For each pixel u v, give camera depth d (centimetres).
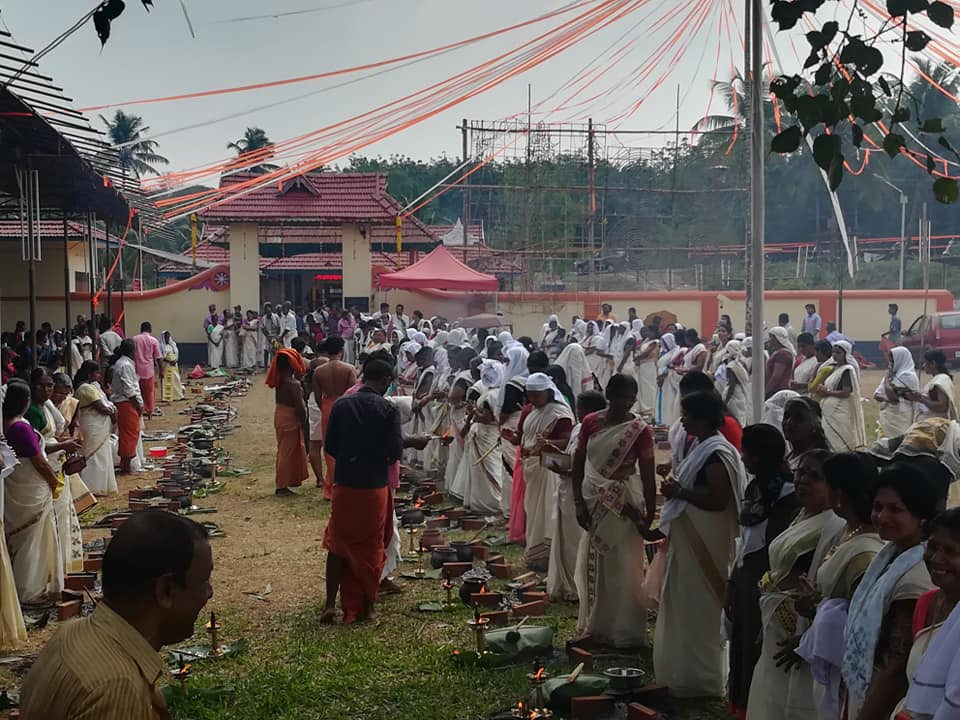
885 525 357
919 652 315
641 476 666
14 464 713
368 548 737
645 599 673
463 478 1149
